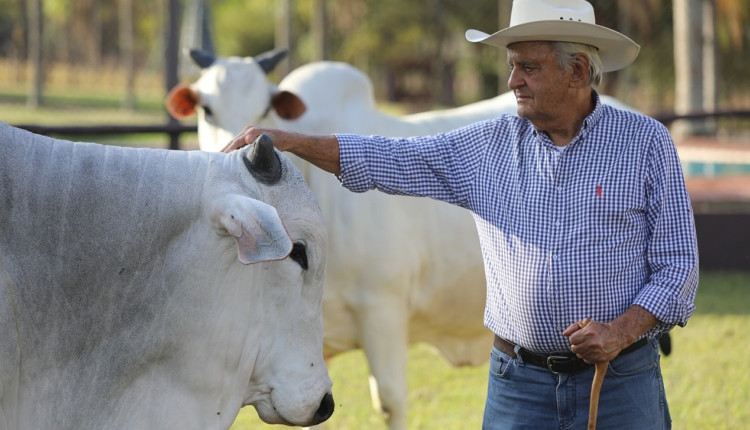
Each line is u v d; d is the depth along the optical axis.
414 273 5.22
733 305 9.11
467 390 6.86
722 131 24.94
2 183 2.79
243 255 2.84
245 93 5.02
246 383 3.18
